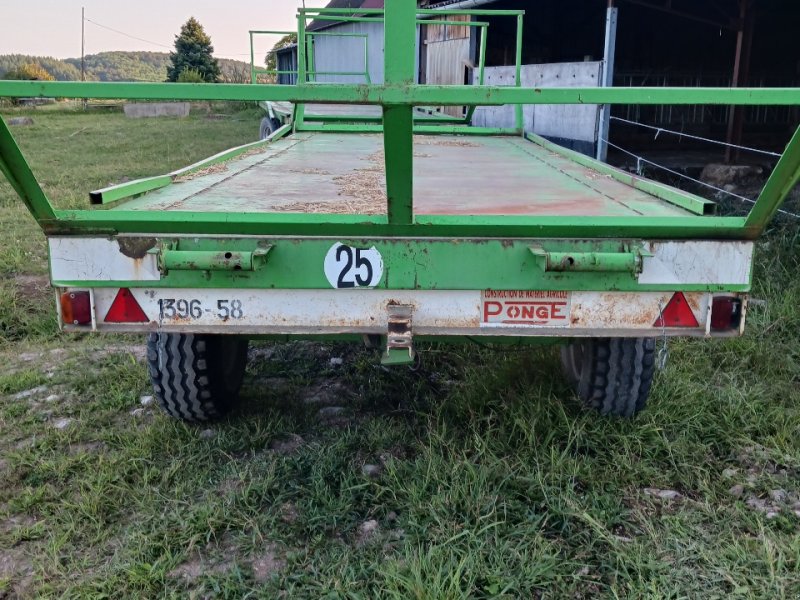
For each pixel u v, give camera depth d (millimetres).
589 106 7941
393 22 2029
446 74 11664
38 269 6469
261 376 4281
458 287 2541
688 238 2516
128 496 2979
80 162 14023
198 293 2580
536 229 2479
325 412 3781
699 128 12344
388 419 3658
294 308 2590
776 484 3062
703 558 2574
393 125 2131
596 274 2529
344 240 2510
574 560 2574
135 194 3098
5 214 8805
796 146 2205
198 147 16469
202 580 2496
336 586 2420
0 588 2469
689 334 2604
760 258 5938
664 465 3211
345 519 2814
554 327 2592
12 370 4457
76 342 5000
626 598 2400
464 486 2891
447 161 4883
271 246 2510
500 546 2594
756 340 4629
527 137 6629
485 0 9602
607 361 3285
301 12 6688
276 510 2881
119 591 2451
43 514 2875
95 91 2094
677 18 12805
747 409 3664
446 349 4562
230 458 3221
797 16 12234
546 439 3256
